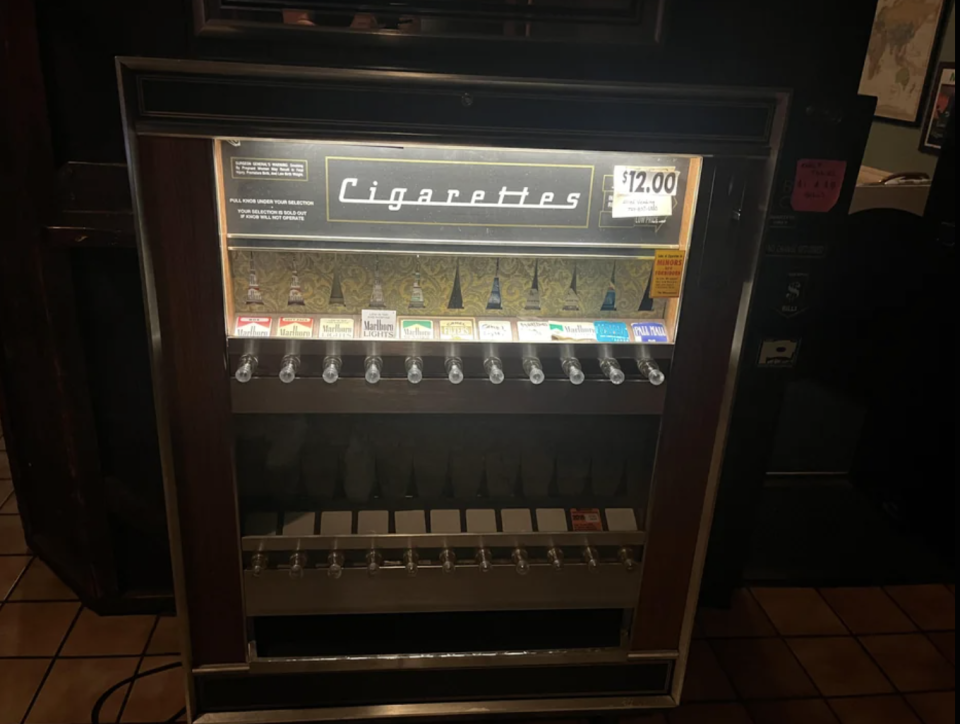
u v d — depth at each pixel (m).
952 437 2.46
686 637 1.66
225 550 1.48
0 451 2.82
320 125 1.18
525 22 1.17
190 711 1.59
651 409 1.46
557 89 1.20
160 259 1.24
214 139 1.19
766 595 2.33
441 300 1.43
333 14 1.14
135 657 1.95
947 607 2.31
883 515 2.72
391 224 1.33
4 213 1.67
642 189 1.33
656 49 1.21
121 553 2.02
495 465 1.59
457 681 1.66
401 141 1.20
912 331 2.62
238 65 1.13
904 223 3.02
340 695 1.65
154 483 1.94
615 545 1.58
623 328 1.45
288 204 1.29
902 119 4.19
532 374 1.33
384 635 1.65
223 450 1.39
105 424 1.84
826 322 3.47
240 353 1.33
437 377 1.38
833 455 3.08
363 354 1.35
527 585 1.60
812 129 1.69
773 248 1.80
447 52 1.18
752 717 1.90
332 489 1.57
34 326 1.77
